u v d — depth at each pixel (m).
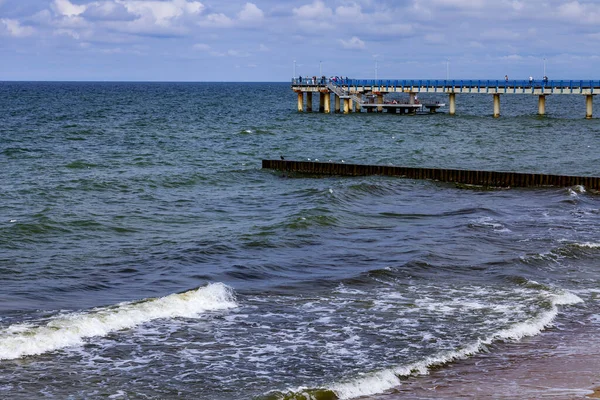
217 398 12.46
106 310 16.25
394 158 50.72
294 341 15.26
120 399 12.34
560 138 64.38
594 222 28.55
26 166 44.00
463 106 142.25
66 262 21.58
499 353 14.91
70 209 29.95
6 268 20.72
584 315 17.47
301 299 18.14
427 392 12.91
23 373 13.12
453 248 23.64
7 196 32.81
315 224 26.95
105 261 21.72
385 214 29.89
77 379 13.02
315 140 63.28
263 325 16.16
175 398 12.45
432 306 17.73
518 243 24.45
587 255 23.16
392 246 23.86
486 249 23.64
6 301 17.30
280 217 28.77
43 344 14.33
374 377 13.32
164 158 49.81
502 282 19.92
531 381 13.44
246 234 25.23
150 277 19.92
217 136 66.50
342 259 22.19
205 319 16.39
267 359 14.26
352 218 28.64
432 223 28.00
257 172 42.41
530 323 16.52
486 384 13.29
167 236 25.39
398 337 15.59
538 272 21.20
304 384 13.08
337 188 34.75
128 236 25.50
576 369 14.05
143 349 14.52
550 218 29.25
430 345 15.14
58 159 47.88
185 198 33.78
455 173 38.81
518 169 44.84
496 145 58.88
